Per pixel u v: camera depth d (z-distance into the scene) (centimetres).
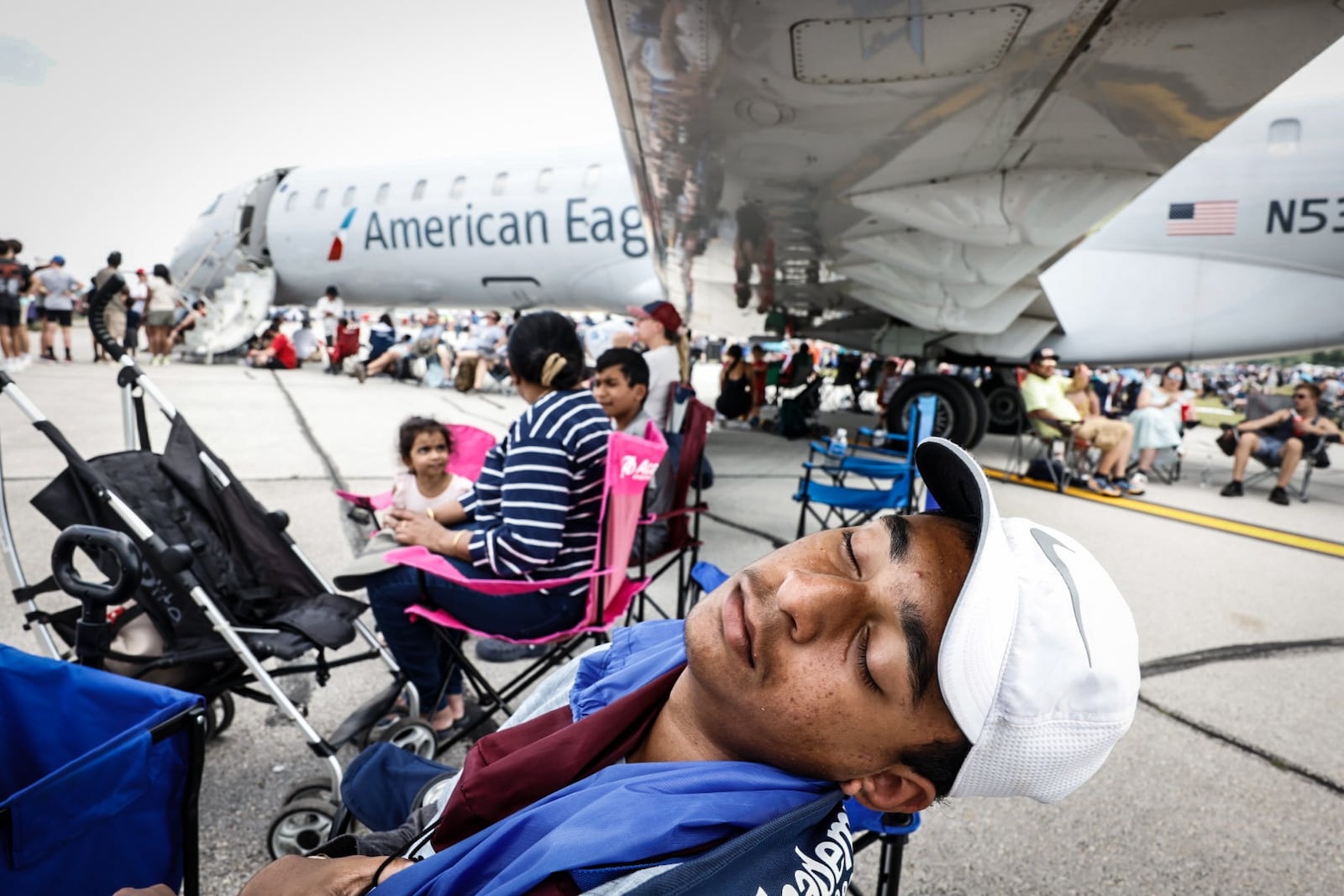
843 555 65
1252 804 197
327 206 1179
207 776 191
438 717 216
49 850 99
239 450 572
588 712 81
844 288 751
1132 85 316
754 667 60
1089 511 550
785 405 912
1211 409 2220
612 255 951
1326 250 638
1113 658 56
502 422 830
